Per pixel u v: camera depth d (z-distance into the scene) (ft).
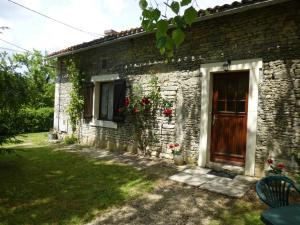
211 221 10.03
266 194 7.35
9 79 17.20
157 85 20.18
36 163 19.25
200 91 17.52
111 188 13.76
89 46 24.81
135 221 10.17
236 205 11.35
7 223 10.08
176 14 5.43
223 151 16.98
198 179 14.62
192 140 17.93
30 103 19.53
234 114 16.46
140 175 15.83
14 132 18.65
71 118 29.12
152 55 20.66
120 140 23.43
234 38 15.87
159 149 20.08
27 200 12.29
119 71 23.61
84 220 10.32
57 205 11.72
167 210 11.07
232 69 15.80
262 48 14.67
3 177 15.71
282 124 13.94
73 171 17.01
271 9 14.35
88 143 27.12
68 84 30.30
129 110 22.24
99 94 26.66
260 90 14.73
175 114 18.97
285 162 13.79
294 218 5.47
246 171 15.25
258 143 14.80
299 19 13.42
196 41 17.79
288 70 13.75
